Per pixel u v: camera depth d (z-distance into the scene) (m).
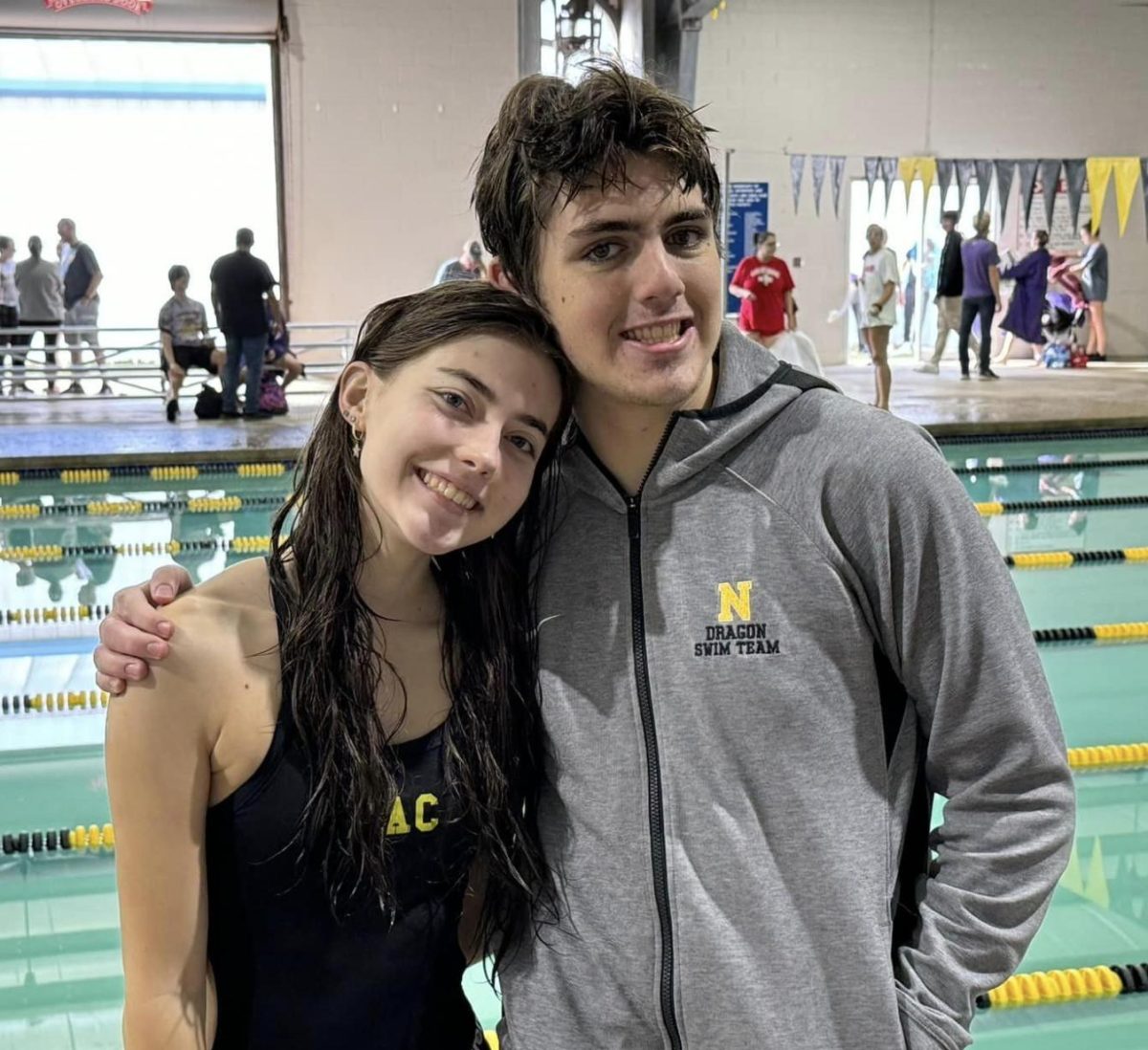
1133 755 2.83
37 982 1.94
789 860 0.91
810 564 0.92
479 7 9.29
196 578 4.25
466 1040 1.04
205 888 0.93
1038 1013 1.88
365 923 0.94
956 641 0.90
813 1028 0.90
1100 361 11.08
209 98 10.03
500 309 0.90
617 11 9.65
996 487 5.63
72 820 2.53
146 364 8.95
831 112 10.20
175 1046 0.91
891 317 7.20
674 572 0.95
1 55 9.64
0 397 8.32
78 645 3.61
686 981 0.91
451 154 9.52
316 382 9.41
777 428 0.95
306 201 9.45
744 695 0.92
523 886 0.96
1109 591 4.12
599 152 0.85
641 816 0.93
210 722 0.90
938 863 0.96
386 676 0.95
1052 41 10.38
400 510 0.90
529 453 0.93
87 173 10.13
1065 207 10.88
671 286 0.87
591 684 0.96
